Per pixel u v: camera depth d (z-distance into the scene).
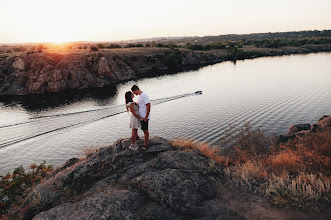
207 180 5.23
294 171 5.74
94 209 4.41
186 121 28.28
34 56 60.22
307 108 29.73
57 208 4.71
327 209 4.12
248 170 5.80
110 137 25.52
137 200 4.57
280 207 4.37
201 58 113.50
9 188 6.93
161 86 57.25
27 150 22.47
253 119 26.86
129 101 6.12
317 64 79.94
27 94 54.31
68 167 7.03
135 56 89.69
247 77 61.03
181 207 4.30
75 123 31.06
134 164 5.93
